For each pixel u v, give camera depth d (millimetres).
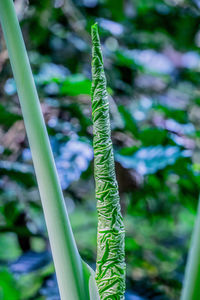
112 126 1271
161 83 1840
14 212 1393
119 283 530
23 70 530
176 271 1540
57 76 1387
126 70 1579
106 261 529
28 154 1462
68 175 1342
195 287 496
